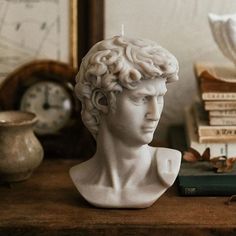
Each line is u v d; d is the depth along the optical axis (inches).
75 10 33.4
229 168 29.6
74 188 29.7
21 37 33.8
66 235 26.3
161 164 27.5
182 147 32.3
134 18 34.4
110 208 27.5
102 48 26.1
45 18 33.6
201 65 33.2
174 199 28.4
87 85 26.5
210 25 31.2
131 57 25.6
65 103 33.4
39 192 29.3
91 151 34.3
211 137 30.6
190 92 35.2
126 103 26.2
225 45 30.7
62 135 33.7
